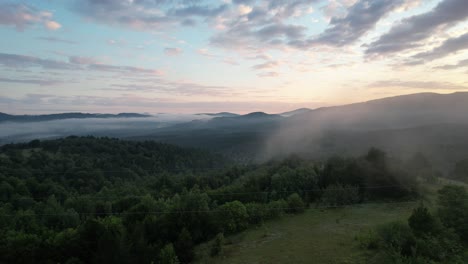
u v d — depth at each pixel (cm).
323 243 3338
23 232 4491
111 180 10400
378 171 5369
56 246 3844
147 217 4447
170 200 6050
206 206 4578
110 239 3338
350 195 5084
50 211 5572
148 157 13875
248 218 4656
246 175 8806
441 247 2328
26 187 7631
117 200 6831
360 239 3042
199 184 8769
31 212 5419
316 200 5659
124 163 12319
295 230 4062
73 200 6769
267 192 6000
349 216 4409
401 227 2623
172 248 3356
